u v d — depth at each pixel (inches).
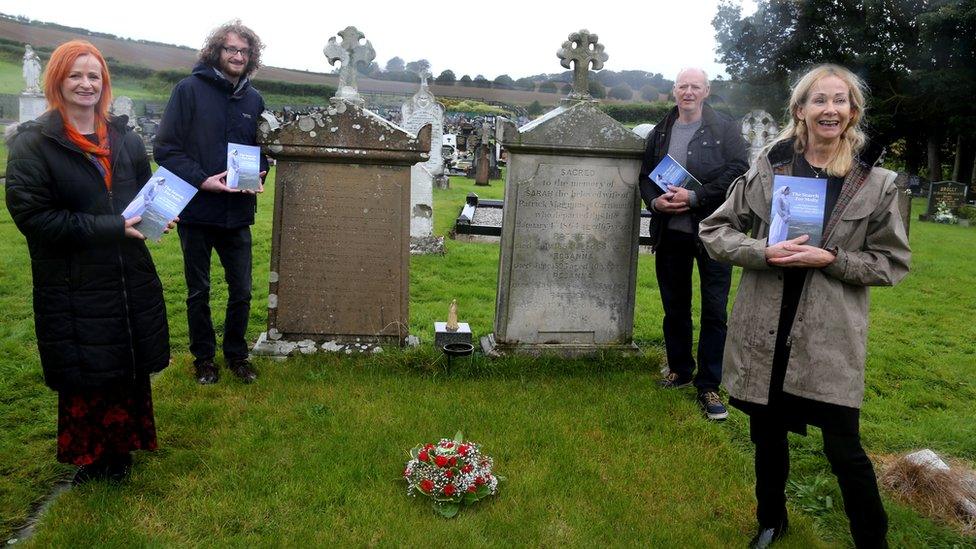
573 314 207.6
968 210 676.1
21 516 120.4
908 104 1111.0
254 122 181.9
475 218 461.7
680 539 120.7
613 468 144.2
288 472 135.6
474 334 232.5
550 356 204.5
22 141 111.8
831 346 103.7
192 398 166.9
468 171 798.5
